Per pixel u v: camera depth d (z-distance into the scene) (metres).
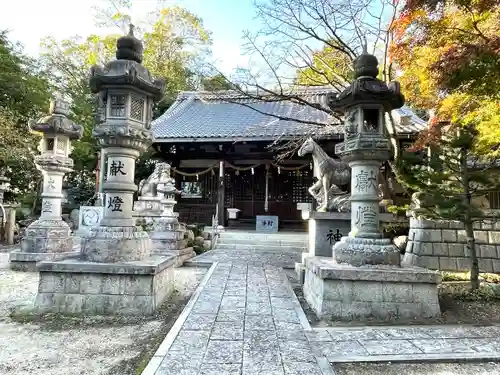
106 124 6.05
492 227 8.80
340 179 8.40
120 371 3.52
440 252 9.11
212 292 6.77
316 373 3.41
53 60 25.66
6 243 14.77
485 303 6.21
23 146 16.39
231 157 19.05
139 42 6.49
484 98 6.53
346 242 6.11
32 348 4.07
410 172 7.61
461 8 5.92
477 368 3.79
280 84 11.06
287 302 6.14
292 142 14.27
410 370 3.70
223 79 12.02
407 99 8.49
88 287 5.46
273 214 19.02
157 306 5.71
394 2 8.83
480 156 7.64
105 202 6.22
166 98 26.33
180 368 3.42
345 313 5.40
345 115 6.55
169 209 11.44
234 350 3.93
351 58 10.38
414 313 5.43
